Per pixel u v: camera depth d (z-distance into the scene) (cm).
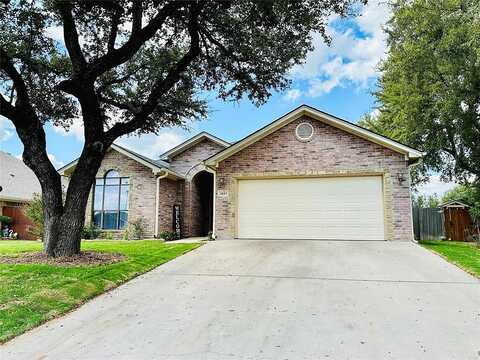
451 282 742
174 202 1888
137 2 880
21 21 880
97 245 1301
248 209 1457
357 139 1369
